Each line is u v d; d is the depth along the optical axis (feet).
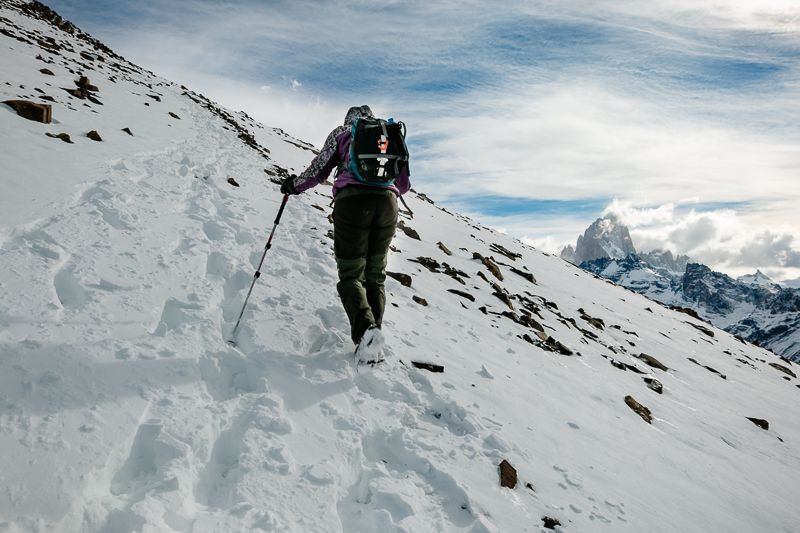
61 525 7.08
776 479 20.27
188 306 15.10
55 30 100.48
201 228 22.84
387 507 9.83
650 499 14.01
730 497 16.42
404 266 33.86
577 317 44.83
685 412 26.20
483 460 12.54
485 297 34.14
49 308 12.25
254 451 9.93
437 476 11.34
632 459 16.43
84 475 7.91
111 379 10.43
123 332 12.40
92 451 8.42
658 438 19.63
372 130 15.01
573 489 12.87
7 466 7.59
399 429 12.51
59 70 52.39
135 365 11.18
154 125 47.14
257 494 8.88
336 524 8.83
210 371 12.45
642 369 34.12
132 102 55.77
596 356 31.42
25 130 27.63
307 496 9.27
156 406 10.19
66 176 22.24
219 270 19.33
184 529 7.82
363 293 15.66
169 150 37.60
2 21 71.31
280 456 10.00
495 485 11.73
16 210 16.92
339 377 14.02
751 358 64.85
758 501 16.92
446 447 12.60
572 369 25.05
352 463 10.86
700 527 13.47
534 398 18.38
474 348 21.77
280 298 18.26
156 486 8.26
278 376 13.10
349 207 15.38
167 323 14.29
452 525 9.92
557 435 15.85
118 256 16.56
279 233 27.63
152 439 9.35
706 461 19.20
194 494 8.80
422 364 17.01
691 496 15.28
